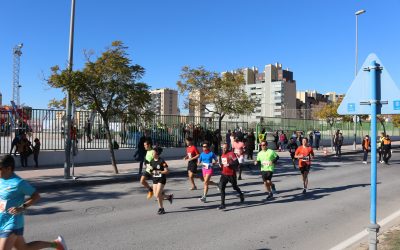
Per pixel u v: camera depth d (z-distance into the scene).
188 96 23.98
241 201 10.41
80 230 7.52
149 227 7.78
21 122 17.91
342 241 6.85
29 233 7.30
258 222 8.24
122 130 21.16
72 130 17.98
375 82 4.68
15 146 17.91
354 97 4.87
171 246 6.52
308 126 37.25
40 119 18.27
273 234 7.32
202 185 13.66
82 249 6.34
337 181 14.65
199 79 23.14
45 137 18.42
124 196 11.46
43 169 16.89
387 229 7.43
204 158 10.56
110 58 14.83
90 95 15.23
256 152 28.19
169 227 7.78
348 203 10.38
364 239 6.87
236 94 23.17
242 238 7.03
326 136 39.34
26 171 16.20
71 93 14.59
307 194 11.77
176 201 10.60
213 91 22.97
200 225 7.96
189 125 24.45
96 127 20.23
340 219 8.55
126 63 15.20
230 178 9.80
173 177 16.05
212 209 9.58
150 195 9.85
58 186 13.27
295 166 19.62
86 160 19.75
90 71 14.87
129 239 6.92
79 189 12.93
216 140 23.31
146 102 15.97
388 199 11.01
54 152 18.59
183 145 24.08
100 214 8.97
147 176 9.41
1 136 17.66
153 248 6.41
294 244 6.69
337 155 27.00
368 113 4.76
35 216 8.75
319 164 21.58
